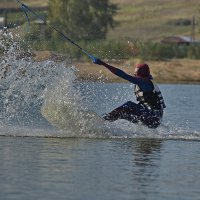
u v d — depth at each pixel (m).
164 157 33.28
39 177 27.28
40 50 91.94
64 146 35.84
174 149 36.03
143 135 41.19
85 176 27.81
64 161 31.08
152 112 42.53
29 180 26.67
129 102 42.53
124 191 25.47
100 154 33.47
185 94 94.62
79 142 37.59
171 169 30.00
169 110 62.69
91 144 36.91
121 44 132.75
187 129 45.03
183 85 131.62
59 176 27.62
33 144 36.31
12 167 29.16
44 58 88.56
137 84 42.47
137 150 35.25
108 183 26.69
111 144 37.16
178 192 25.64
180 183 27.16
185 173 29.19
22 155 32.47
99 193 25.00
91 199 24.06
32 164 30.05
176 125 47.28
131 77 42.38
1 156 32.00
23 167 29.25
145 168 30.08
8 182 26.20
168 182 27.28
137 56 156.50
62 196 24.34
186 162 31.95
